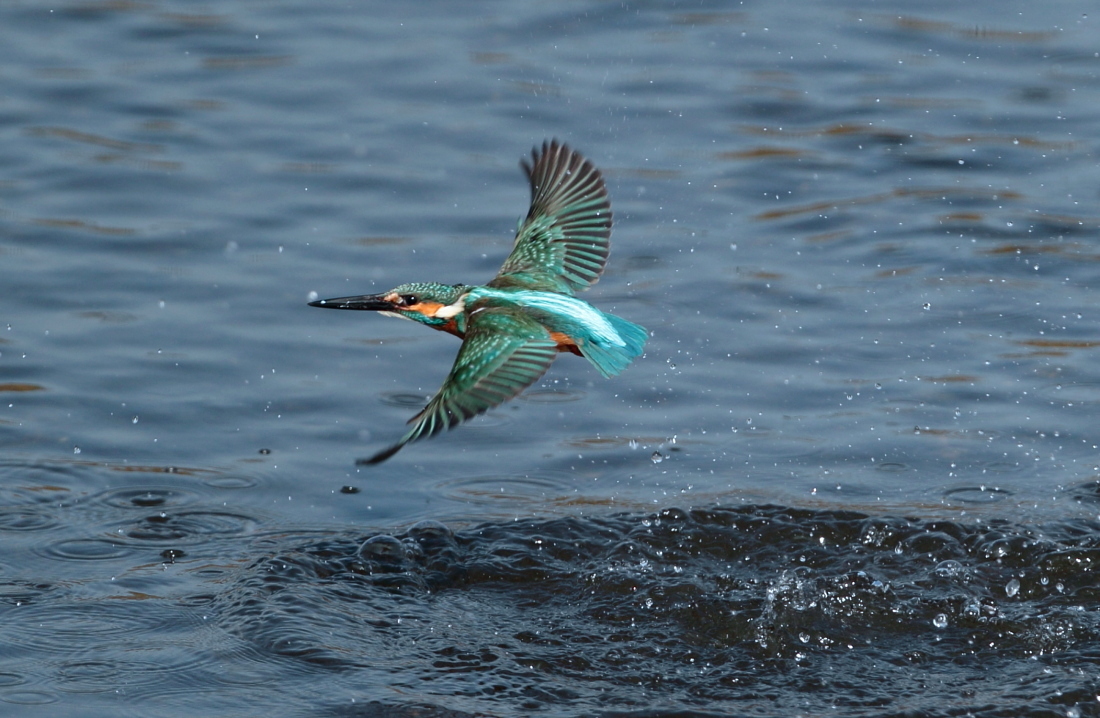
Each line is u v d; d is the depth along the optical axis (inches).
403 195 712.4
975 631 438.6
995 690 407.2
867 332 613.6
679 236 683.4
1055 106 795.4
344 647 420.5
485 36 881.5
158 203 698.2
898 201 713.0
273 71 829.8
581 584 462.3
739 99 805.2
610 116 785.6
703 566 473.1
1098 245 671.1
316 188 716.0
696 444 546.3
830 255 671.1
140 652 413.7
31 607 436.5
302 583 454.9
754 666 421.1
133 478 516.4
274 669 407.2
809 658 425.1
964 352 598.5
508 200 711.7
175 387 571.2
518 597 455.8
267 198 706.2
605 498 513.7
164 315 617.6
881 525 491.5
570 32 888.3
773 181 730.2
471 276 641.6
